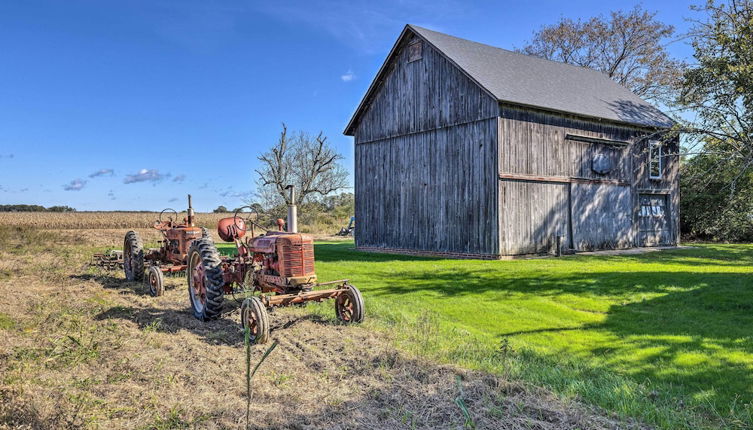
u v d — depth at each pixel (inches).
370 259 632.4
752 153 504.7
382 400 167.5
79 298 345.7
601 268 495.8
